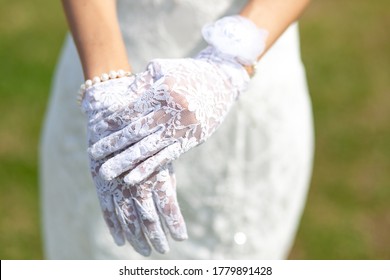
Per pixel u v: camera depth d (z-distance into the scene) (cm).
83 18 143
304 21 315
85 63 142
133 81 139
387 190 250
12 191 248
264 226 173
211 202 167
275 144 167
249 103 162
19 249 234
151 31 156
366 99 281
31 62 292
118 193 138
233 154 164
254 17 143
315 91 283
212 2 153
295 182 175
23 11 317
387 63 298
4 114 271
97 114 138
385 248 237
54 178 173
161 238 140
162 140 135
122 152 136
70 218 173
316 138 266
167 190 138
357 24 315
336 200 247
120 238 142
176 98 135
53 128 170
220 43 141
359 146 264
